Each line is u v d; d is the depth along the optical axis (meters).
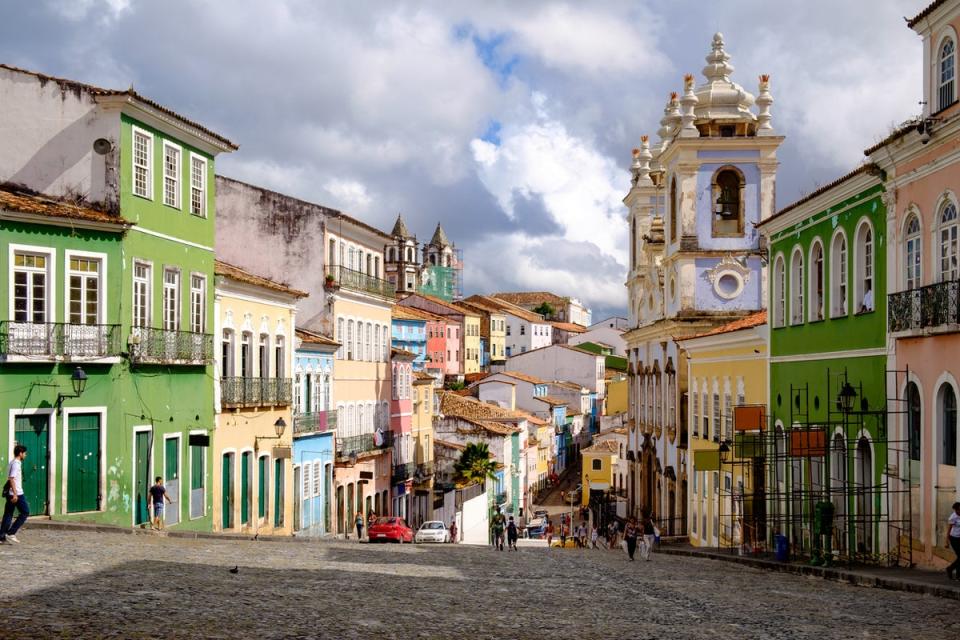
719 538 42.72
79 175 30.27
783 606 18.09
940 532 23.91
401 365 63.09
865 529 27.86
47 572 17.16
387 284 59.94
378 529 45.34
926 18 24.59
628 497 68.75
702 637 13.94
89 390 29.11
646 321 63.25
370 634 12.87
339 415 51.66
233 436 37.66
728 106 51.56
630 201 68.50
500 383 102.00
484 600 17.61
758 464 35.84
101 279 29.58
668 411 55.12
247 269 50.41
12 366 27.30
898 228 26.30
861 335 28.64
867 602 18.84
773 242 36.97
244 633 12.34
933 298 23.75
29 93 30.25
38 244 28.12
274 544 30.47
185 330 34.06
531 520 85.06
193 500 34.50
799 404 33.78
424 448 68.75
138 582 16.53
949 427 23.69
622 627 14.73
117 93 30.00
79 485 28.89
